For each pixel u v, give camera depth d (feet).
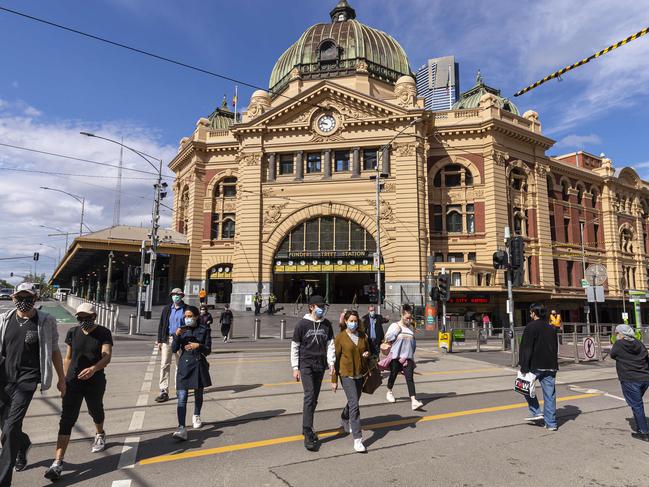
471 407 29.12
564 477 17.56
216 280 145.89
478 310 123.85
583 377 43.75
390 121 126.72
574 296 143.23
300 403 29.40
